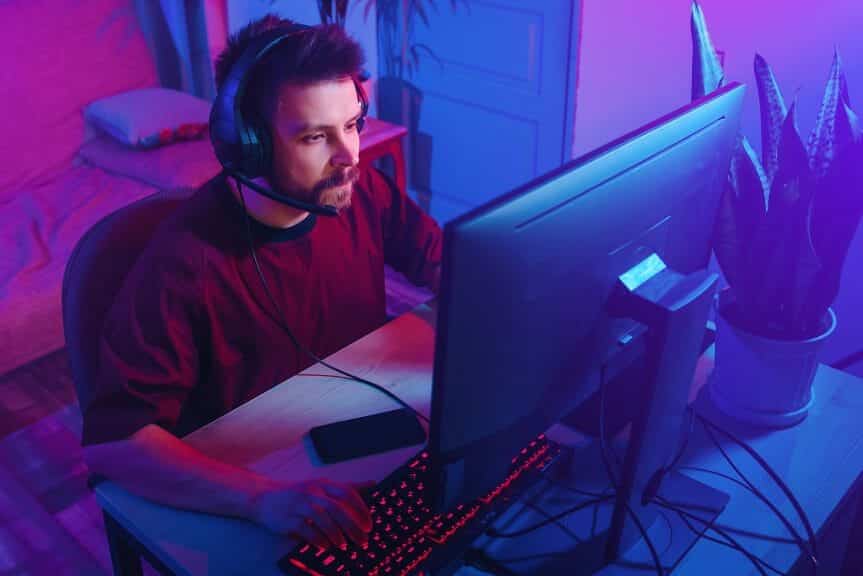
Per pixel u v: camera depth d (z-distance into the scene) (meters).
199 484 1.03
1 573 1.86
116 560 1.14
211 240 1.21
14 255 2.38
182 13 3.02
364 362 1.31
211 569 0.95
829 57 1.91
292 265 1.31
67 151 2.83
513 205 0.73
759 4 1.98
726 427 1.22
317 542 0.95
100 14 2.87
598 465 1.13
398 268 1.57
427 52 3.13
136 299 1.16
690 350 0.92
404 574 0.93
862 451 1.18
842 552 1.26
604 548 1.01
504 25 2.82
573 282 0.83
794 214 1.11
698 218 1.04
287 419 1.18
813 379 1.22
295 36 1.10
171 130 2.78
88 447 1.09
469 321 0.75
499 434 0.87
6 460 2.17
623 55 2.45
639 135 0.85
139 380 1.11
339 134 1.13
